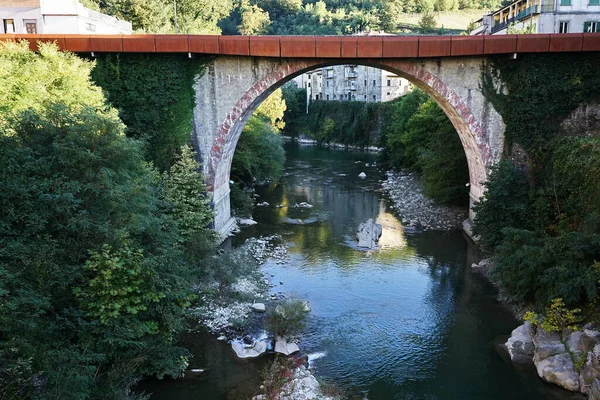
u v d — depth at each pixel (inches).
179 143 873.5
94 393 412.5
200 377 523.2
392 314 676.1
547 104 826.2
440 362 560.4
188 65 866.1
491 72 842.8
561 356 515.2
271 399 483.8
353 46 827.4
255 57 859.4
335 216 1188.5
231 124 888.3
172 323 488.4
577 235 573.0
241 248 881.5
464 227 1037.2
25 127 492.7
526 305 653.3
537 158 835.4
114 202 485.1
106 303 436.8
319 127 2903.5
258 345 581.6
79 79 731.4
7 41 789.2
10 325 352.8
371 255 909.8
